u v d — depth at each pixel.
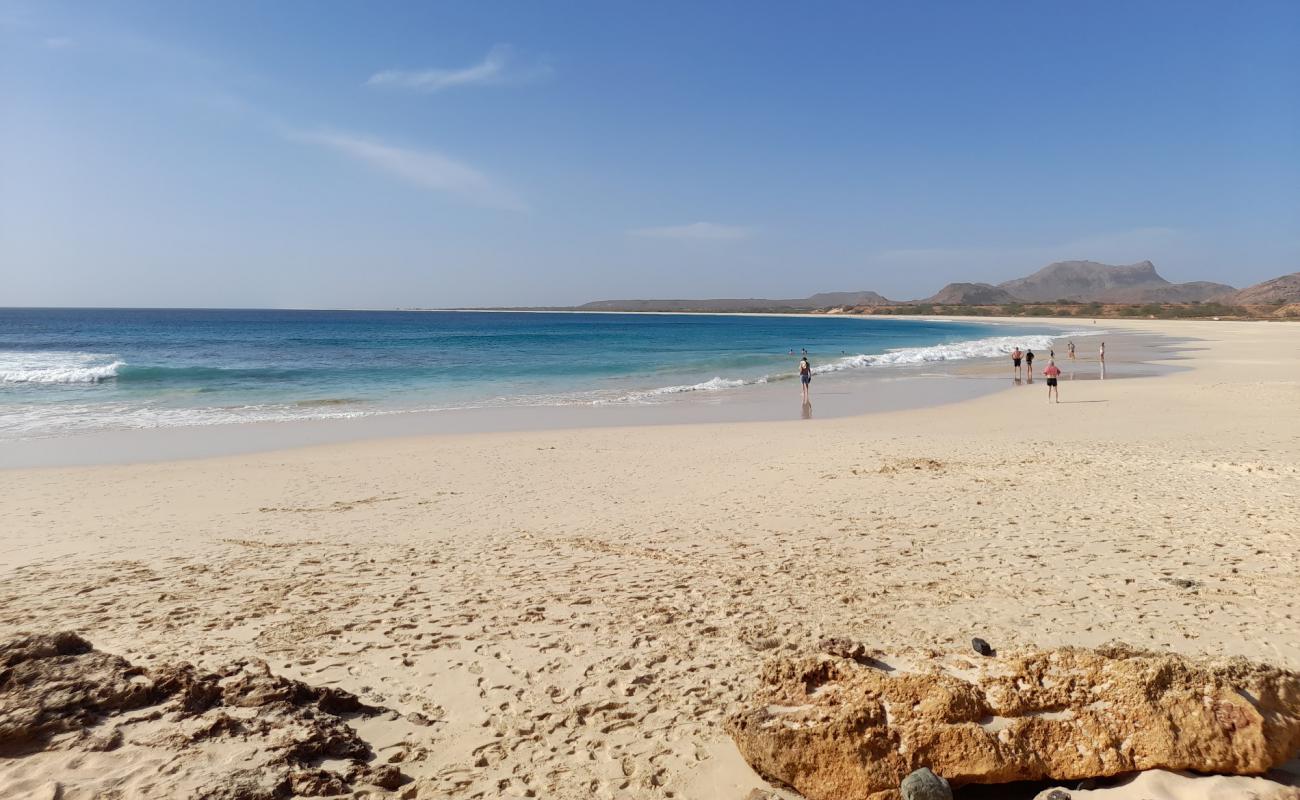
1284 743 3.27
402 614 6.16
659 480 12.36
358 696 4.57
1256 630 5.41
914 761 3.36
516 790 3.58
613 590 6.75
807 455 14.42
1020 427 17.95
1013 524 8.86
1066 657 3.70
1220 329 85.06
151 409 23.06
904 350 52.94
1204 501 9.72
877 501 10.32
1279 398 21.66
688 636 5.55
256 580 7.24
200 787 3.26
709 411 22.75
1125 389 25.94
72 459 15.06
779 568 7.34
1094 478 11.44
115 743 3.60
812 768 3.44
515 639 5.56
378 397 26.64
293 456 15.12
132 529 9.62
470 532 9.20
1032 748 3.38
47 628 5.85
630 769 3.77
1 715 3.61
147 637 5.64
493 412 22.70
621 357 48.50
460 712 4.39
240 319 154.75
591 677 4.86
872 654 4.90
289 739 3.74
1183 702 3.33
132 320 129.38
